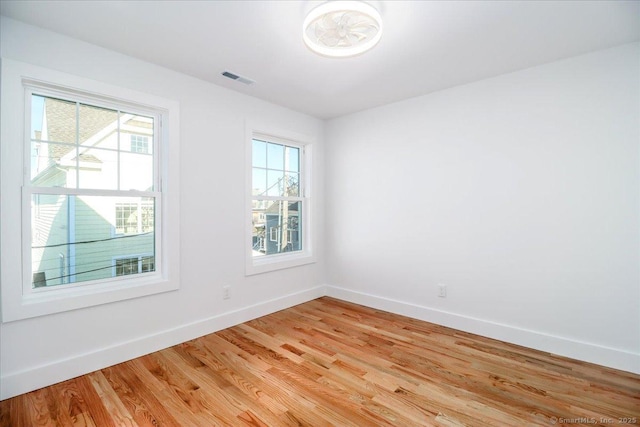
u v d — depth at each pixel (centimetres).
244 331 283
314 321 310
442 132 300
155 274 252
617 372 212
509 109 261
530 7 176
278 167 361
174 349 246
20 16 182
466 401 180
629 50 213
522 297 256
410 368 217
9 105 183
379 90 300
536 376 207
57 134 208
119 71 226
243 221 308
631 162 213
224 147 291
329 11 161
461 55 231
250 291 315
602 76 222
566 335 237
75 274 217
